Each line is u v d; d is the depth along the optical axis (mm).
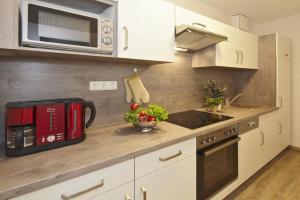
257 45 2793
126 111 1735
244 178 2049
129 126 1571
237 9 2688
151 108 1428
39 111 1012
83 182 874
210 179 1607
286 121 3002
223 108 2539
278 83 2697
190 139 1399
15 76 1192
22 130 968
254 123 2164
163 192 1233
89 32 1158
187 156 1382
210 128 1541
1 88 1150
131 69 1759
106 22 1216
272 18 3092
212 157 1618
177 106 2207
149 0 1430
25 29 937
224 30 2178
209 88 2479
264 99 2801
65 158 940
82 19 1131
